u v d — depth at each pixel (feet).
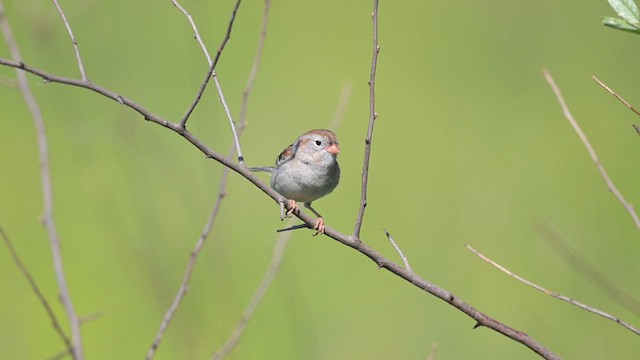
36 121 22.00
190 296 30.27
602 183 48.47
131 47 56.18
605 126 53.88
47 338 38.96
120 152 43.65
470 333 37.45
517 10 65.67
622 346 35.24
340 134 53.62
